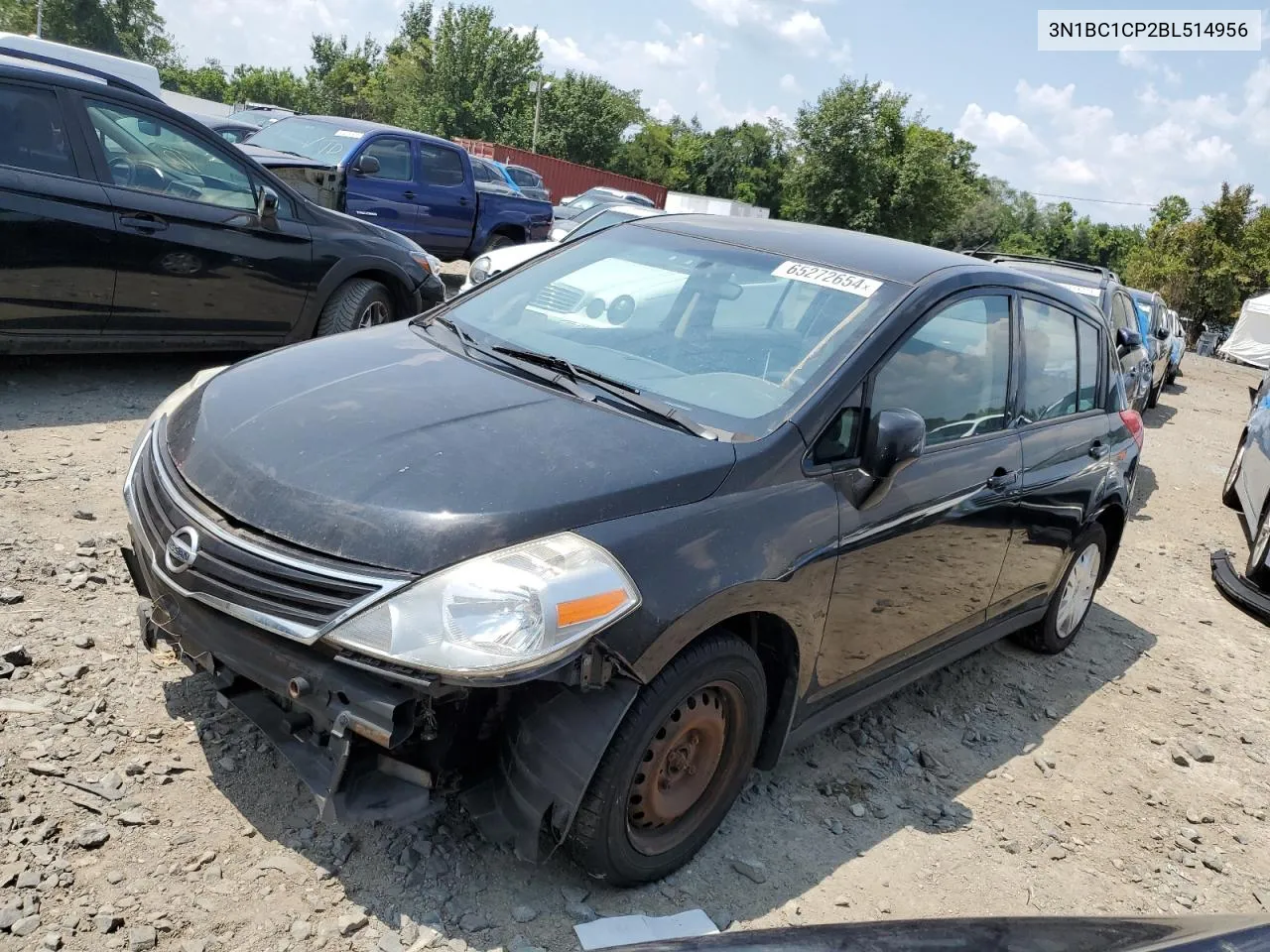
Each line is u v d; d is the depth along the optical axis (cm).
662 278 384
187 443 296
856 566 324
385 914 260
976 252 1030
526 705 257
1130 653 562
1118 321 1028
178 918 247
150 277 612
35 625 357
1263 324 3859
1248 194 4909
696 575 265
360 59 8194
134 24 6794
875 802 364
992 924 184
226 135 1295
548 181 4562
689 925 277
